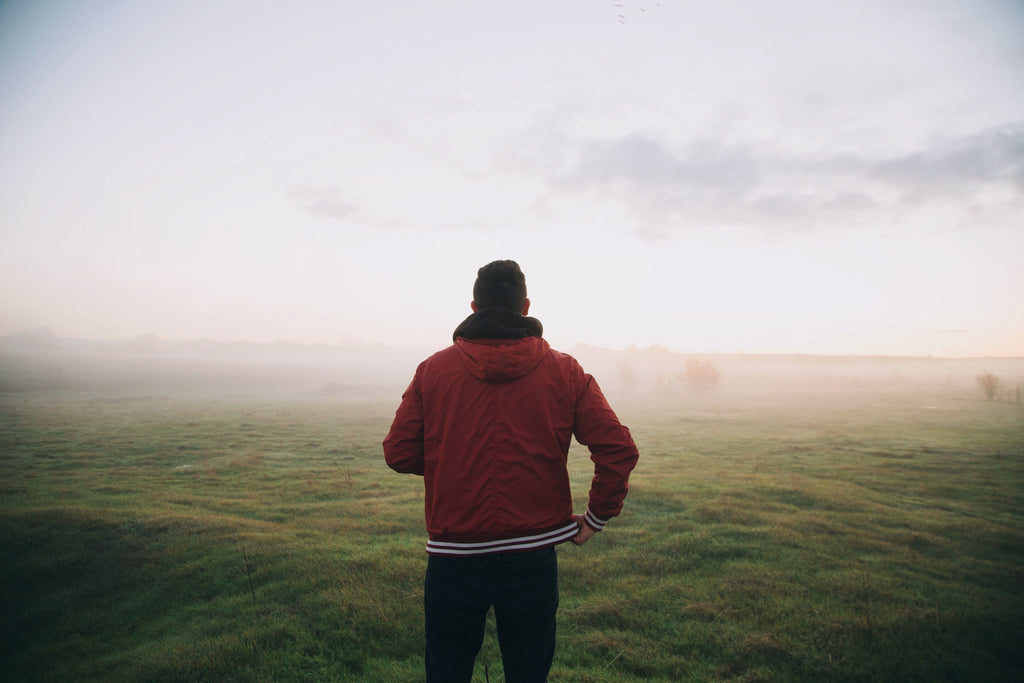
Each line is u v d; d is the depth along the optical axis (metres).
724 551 7.82
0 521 8.57
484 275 2.10
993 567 7.55
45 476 15.84
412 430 1.96
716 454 22.58
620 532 8.83
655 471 17.25
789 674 4.22
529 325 1.98
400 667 4.23
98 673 4.45
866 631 4.95
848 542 8.52
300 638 4.76
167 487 14.09
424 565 6.60
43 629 5.54
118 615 5.75
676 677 4.20
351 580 6.10
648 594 5.99
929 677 4.23
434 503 1.87
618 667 4.34
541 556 1.83
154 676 4.18
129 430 31.56
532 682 1.86
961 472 17.56
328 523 9.55
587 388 2.00
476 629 1.86
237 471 17.20
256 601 5.77
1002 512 11.98
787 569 7.03
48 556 7.28
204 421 38.72
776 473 16.81
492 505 1.81
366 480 15.54
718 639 4.83
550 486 1.88
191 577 6.61
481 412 1.86
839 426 36.47
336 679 4.09
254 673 4.16
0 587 6.46
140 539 8.00
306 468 18.36
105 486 13.77
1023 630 5.11
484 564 1.78
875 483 15.38
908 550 8.20
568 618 5.34
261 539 8.02
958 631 5.07
